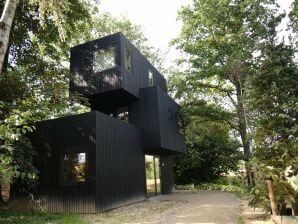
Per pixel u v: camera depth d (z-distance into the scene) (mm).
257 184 7395
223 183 18781
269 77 8320
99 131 9742
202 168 19922
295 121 8094
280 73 8266
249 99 8570
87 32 16562
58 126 10258
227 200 11352
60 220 7945
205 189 17797
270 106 8219
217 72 18625
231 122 19984
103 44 12859
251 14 14805
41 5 7820
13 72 11281
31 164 9469
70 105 13383
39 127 10617
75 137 9867
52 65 14125
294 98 7918
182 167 20016
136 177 12234
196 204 10422
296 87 8141
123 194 10766
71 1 12656
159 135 13117
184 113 17797
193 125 20578
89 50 13164
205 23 20078
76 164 9656
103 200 9383
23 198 10266
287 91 8219
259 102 8258
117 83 12148
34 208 9984
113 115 14430
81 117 9914
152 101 13617
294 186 6332
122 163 11117
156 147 13062
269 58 8438
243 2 16703
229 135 21266
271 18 10156
